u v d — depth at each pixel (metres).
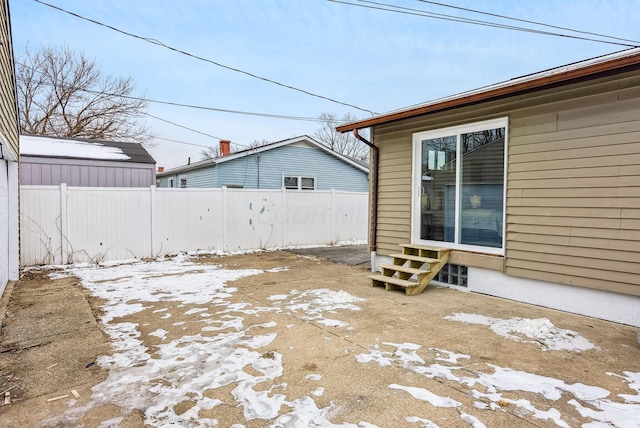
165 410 2.31
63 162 9.77
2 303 4.81
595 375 2.76
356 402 2.39
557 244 4.48
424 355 3.14
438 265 5.52
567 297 4.45
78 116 19.73
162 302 4.91
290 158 15.13
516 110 4.88
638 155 3.82
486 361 3.02
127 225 8.44
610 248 4.04
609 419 2.18
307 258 9.00
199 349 3.29
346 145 34.53
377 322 4.04
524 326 3.78
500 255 5.14
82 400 2.44
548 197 4.55
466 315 4.31
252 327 3.88
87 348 3.33
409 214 6.46
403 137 6.52
